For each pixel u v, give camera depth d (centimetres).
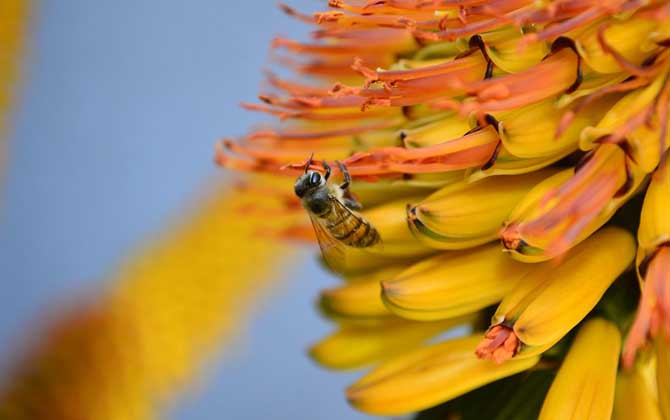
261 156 34
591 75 31
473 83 31
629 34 31
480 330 34
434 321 35
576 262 32
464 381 33
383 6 32
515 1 31
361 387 33
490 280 33
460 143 31
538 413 33
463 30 31
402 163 32
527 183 32
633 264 33
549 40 31
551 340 31
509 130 31
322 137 33
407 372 33
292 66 35
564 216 31
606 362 32
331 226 34
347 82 34
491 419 34
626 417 33
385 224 33
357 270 35
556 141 31
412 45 34
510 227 31
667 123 31
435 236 32
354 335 35
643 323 31
